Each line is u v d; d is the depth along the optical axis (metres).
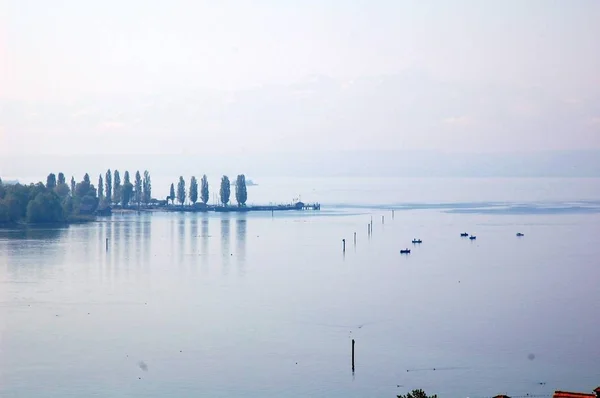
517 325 175.50
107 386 132.88
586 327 173.50
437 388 132.75
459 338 163.88
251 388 132.50
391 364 145.62
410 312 189.75
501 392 130.62
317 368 143.62
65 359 148.00
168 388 132.25
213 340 162.00
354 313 188.12
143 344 158.12
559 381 136.00
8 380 135.62
